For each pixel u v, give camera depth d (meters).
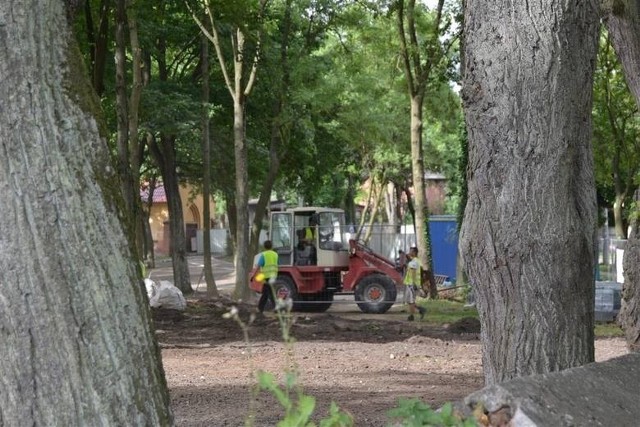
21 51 3.93
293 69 33.50
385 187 62.12
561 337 7.11
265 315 25.59
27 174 3.87
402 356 16.77
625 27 13.33
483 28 7.28
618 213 41.53
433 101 41.69
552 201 7.12
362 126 41.75
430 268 34.56
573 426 3.94
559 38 7.12
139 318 4.03
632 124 40.72
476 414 3.89
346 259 31.23
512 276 7.17
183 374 14.15
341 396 11.69
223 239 86.06
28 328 3.79
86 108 4.09
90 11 23.23
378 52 35.44
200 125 34.81
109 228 4.02
